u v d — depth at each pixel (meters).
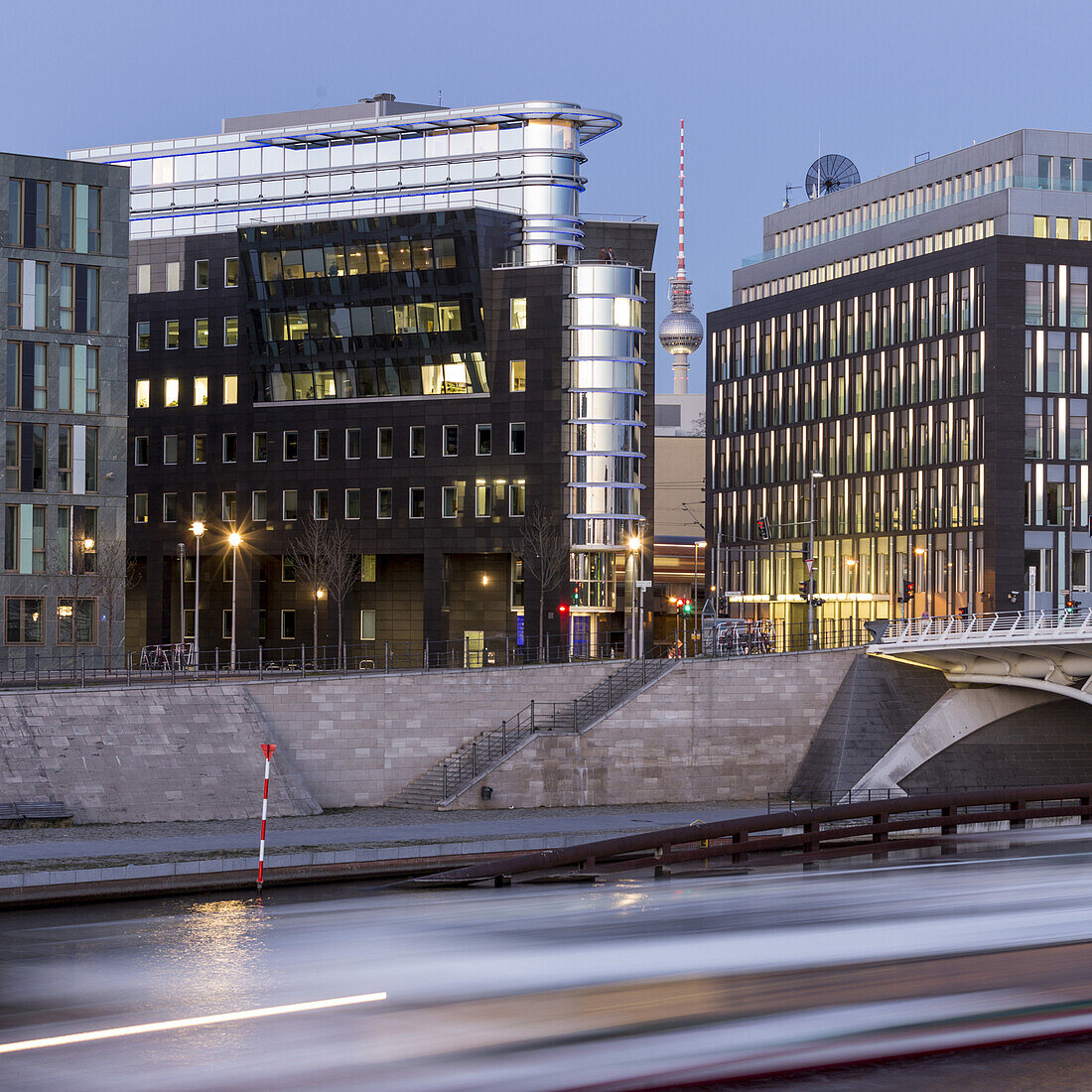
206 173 111.50
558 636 98.31
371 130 108.00
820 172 138.38
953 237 115.38
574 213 106.00
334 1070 16.97
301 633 107.44
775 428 126.44
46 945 25.64
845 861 37.84
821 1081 17.92
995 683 76.44
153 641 109.62
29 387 81.69
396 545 102.69
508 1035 17.80
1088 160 114.94
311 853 45.62
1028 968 20.52
